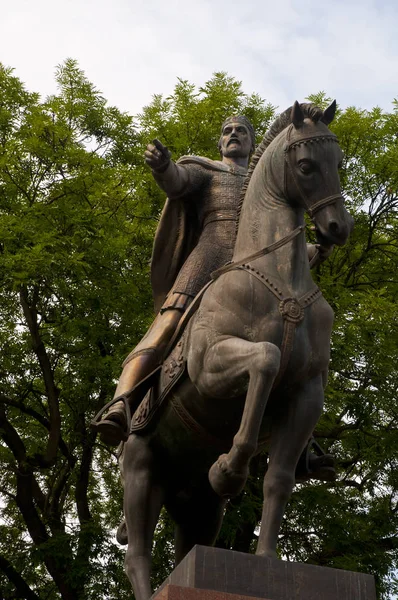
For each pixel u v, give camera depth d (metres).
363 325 11.87
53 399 12.78
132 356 6.17
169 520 11.37
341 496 12.20
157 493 6.10
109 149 14.81
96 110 14.70
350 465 12.70
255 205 5.76
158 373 6.08
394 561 11.73
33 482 13.09
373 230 13.27
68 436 13.66
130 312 12.61
